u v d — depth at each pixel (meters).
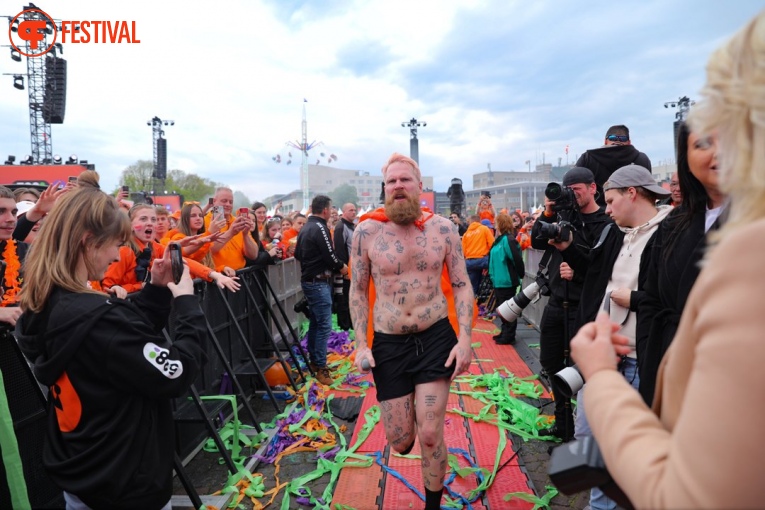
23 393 2.51
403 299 2.72
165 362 1.78
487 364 6.13
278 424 4.37
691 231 1.81
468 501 3.08
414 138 27.31
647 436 0.81
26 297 1.77
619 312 2.52
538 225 3.70
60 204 1.82
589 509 2.67
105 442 1.74
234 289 4.09
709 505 0.63
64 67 22.00
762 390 0.62
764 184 0.71
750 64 0.74
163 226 5.20
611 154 4.17
